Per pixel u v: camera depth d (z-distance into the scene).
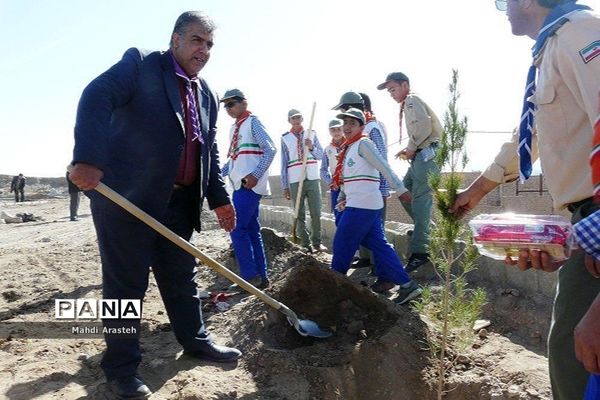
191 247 3.61
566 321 2.26
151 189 3.50
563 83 2.27
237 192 5.84
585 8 2.31
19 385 3.61
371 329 4.78
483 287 5.65
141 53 3.52
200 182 3.84
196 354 4.09
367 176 5.45
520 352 4.46
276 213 12.45
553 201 2.47
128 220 3.44
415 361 4.38
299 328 4.40
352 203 5.45
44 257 7.88
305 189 8.30
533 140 2.84
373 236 5.54
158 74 3.51
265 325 4.57
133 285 3.56
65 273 6.89
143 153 3.46
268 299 4.16
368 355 4.35
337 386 4.05
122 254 3.49
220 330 4.74
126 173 3.45
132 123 3.45
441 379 3.96
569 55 2.19
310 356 4.30
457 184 3.55
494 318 5.14
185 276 4.03
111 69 3.34
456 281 3.97
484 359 4.41
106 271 3.54
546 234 2.48
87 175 3.11
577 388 2.23
